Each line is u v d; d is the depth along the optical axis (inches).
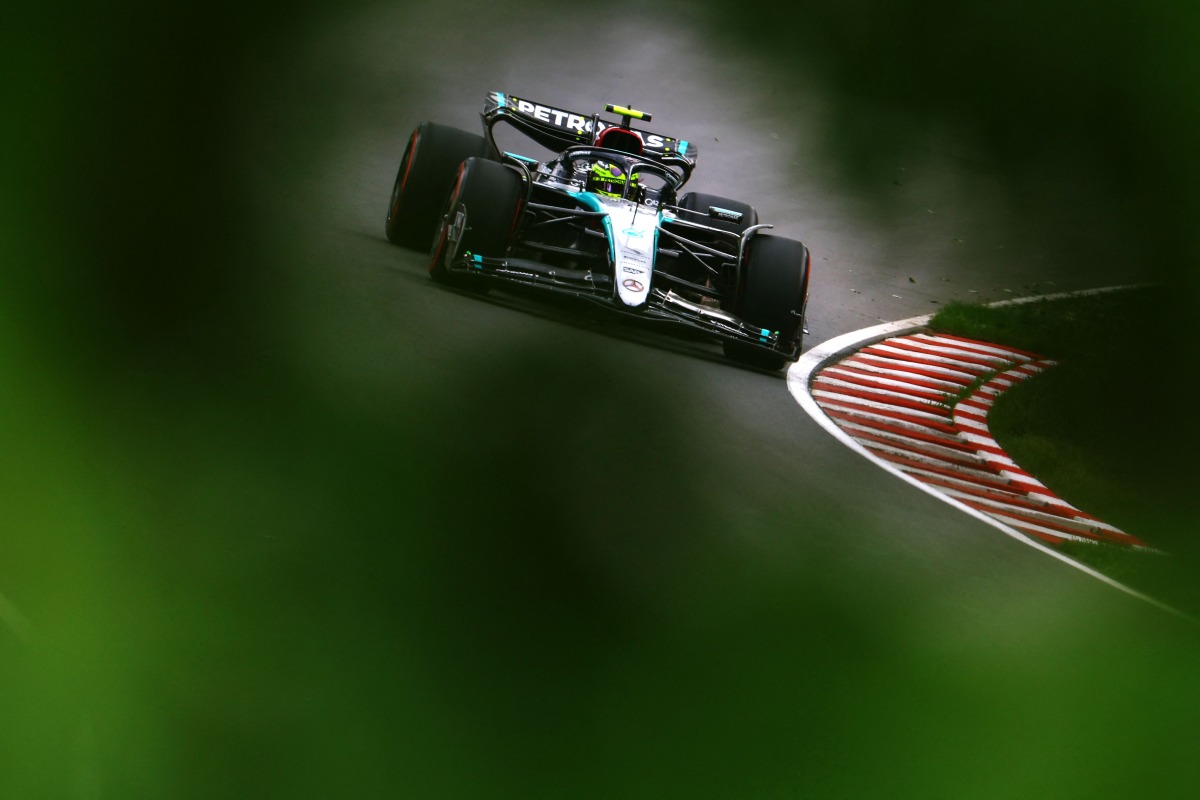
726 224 2982.3
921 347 3324.3
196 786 199.2
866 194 226.8
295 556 315.6
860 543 1142.3
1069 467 894.4
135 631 218.5
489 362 406.6
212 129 207.3
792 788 185.0
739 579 327.6
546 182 2667.3
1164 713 184.4
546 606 308.8
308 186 2979.8
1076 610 340.2
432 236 2758.4
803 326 2642.7
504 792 198.7
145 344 278.2
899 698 198.4
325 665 246.5
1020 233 205.0
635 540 556.7
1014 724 185.5
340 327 1210.6
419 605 299.9
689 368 2249.0
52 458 216.4
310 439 380.5
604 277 2459.4
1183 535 194.1
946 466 2224.4
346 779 204.1
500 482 358.6
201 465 350.3
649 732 207.0
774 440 1904.5
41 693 193.3
